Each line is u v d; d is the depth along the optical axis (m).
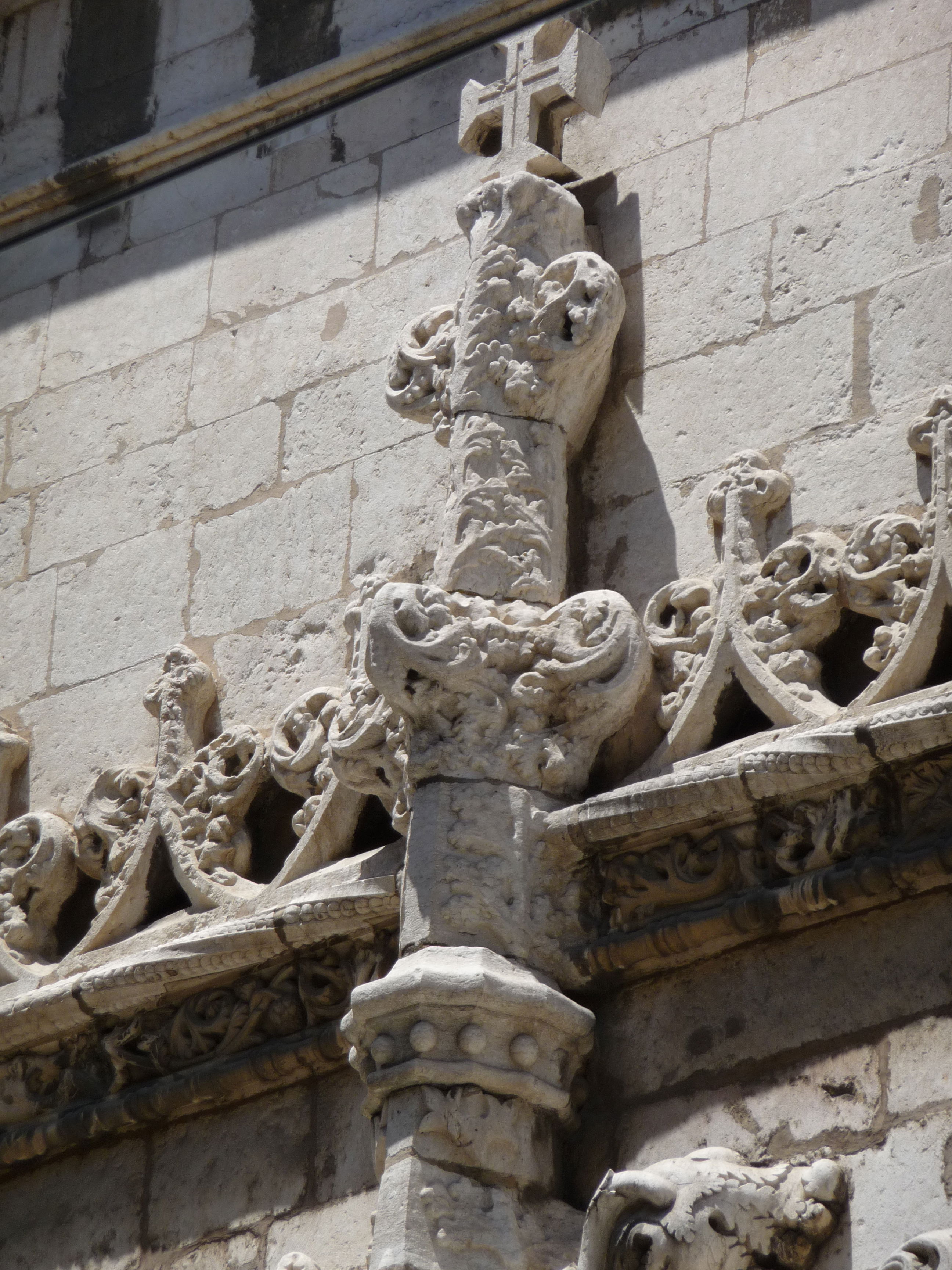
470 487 16.36
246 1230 16.28
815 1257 13.70
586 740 15.56
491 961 14.83
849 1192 13.75
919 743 14.06
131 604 19.23
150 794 17.98
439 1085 14.61
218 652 18.45
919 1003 14.01
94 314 20.84
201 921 17.09
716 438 16.44
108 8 22.03
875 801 14.34
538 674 15.59
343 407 18.77
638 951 14.95
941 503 14.84
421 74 17.81
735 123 17.44
